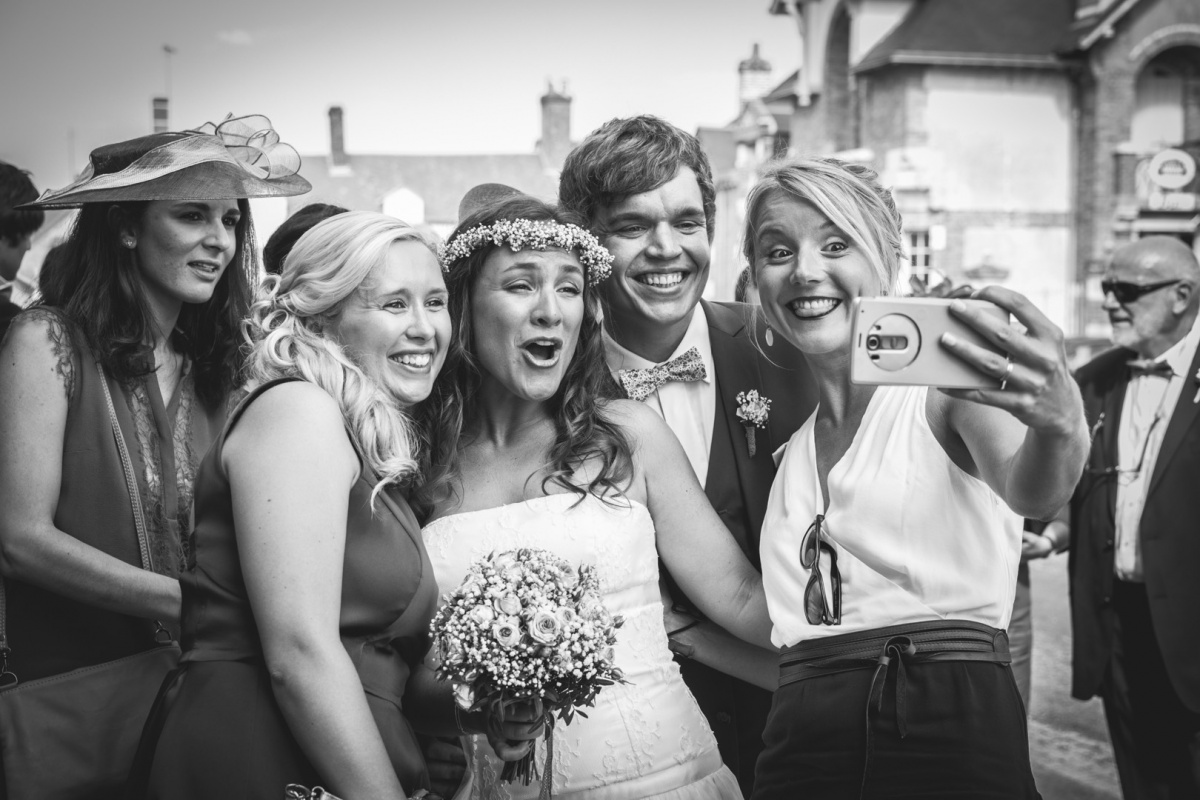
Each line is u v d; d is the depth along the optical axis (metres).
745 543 2.78
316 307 2.09
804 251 2.12
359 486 2.01
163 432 2.62
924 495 2.00
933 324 1.64
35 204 2.53
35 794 2.36
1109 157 14.09
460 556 2.30
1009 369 1.61
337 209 3.35
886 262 2.13
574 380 2.45
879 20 13.39
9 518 2.40
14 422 2.42
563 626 1.93
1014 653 4.34
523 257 2.31
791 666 2.10
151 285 2.63
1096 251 14.13
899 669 1.95
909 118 13.73
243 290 2.82
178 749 1.86
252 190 2.64
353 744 1.83
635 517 2.38
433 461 2.43
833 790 1.99
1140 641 4.01
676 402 2.87
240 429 1.96
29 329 2.48
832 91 13.41
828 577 2.08
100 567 2.41
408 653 2.10
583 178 2.78
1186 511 3.85
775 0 12.46
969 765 1.91
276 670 1.85
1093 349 14.11
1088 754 5.06
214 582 1.93
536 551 2.05
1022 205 14.22
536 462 2.43
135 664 2.49
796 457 2.26
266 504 1.88
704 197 2.86
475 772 2.41
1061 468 1.71
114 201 2.54
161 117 9.90
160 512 2.58
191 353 2.79
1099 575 4.10
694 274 2.83
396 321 2.12
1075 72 14.16
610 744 2.26
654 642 2.37
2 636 2.42
